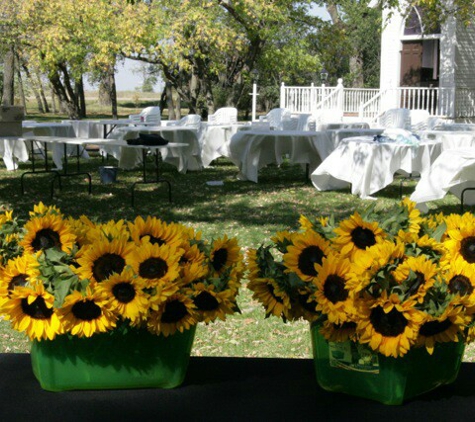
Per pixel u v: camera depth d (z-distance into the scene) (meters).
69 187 12.12
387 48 26.05
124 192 11.54
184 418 1.80
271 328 4.80
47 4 23.78
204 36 21.86
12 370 2.12
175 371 1.98
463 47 24.36
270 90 40.84
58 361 1.94
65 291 1.86
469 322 1.88
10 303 1.88
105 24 22.33
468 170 8.30
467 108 24.23
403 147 10.77
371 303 1.82
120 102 63.78
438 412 1.84
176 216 9.40
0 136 11.93
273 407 1.86
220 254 2.10
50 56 23.72
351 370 1.91
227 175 14.05
